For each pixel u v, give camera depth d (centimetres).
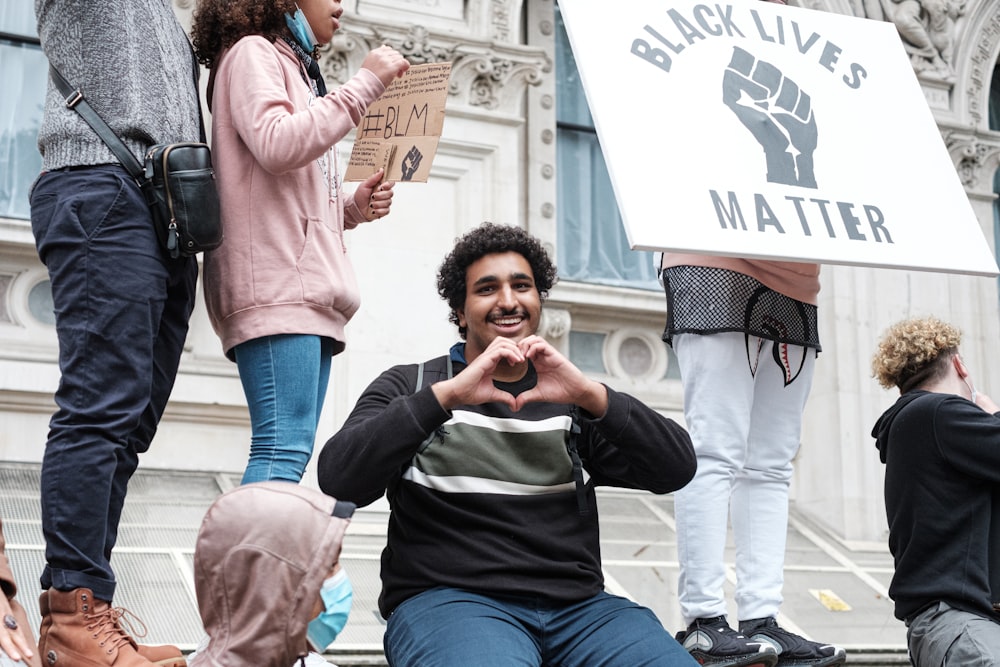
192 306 315
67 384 276
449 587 303
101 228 280
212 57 327
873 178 362
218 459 602
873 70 381
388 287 633
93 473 271
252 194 309
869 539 710
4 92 621
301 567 210
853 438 726
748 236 338
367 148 338
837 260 345
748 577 389
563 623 304
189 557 492
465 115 669
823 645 378
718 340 382
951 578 385
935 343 421
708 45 361
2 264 588
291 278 307
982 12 826
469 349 336
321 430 606
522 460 315
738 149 348
